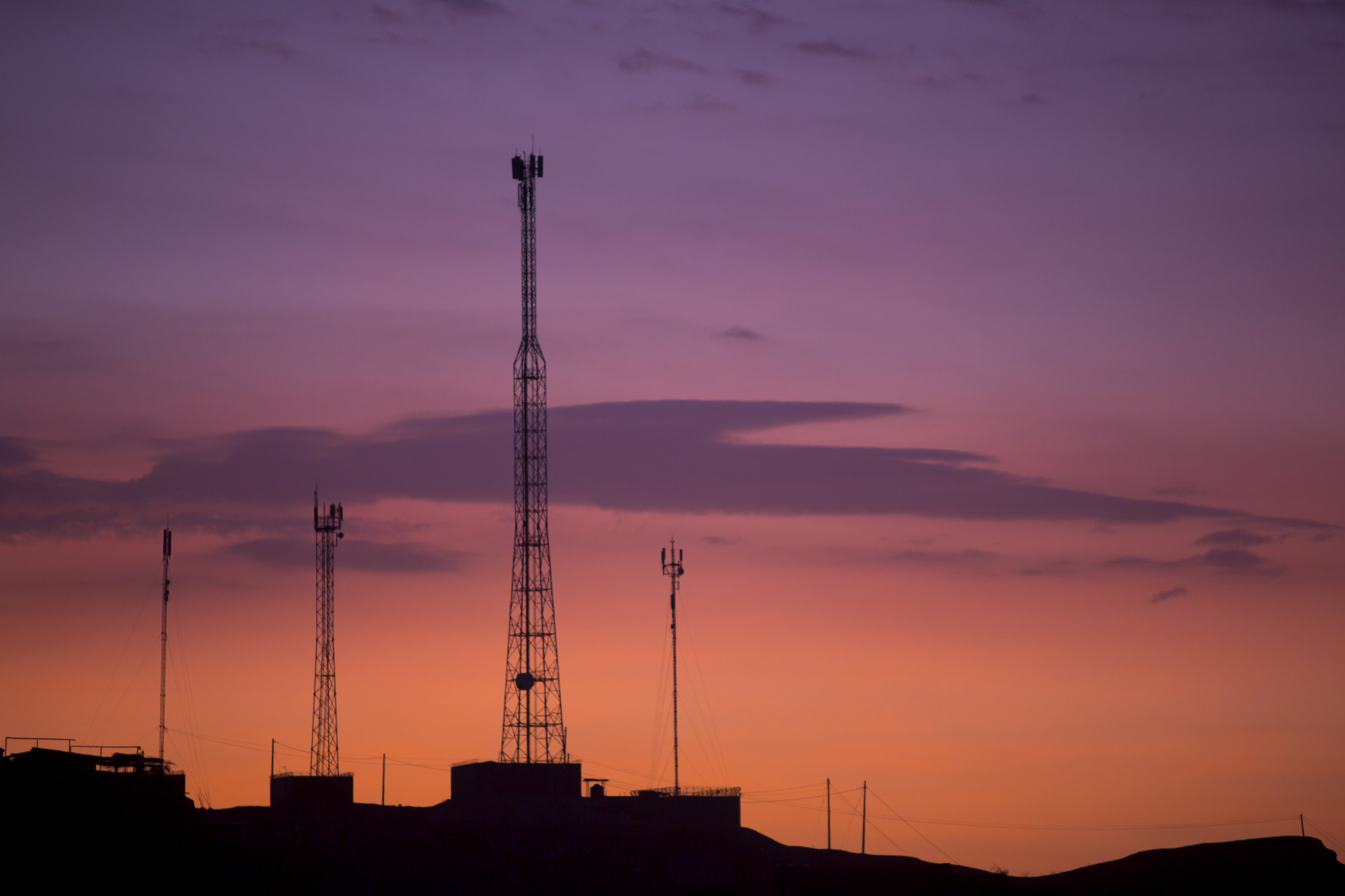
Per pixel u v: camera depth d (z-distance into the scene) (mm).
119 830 185875
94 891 174500
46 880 174125
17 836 177500
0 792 181625
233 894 182375
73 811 184625
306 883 191875
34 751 193375
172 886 180000
